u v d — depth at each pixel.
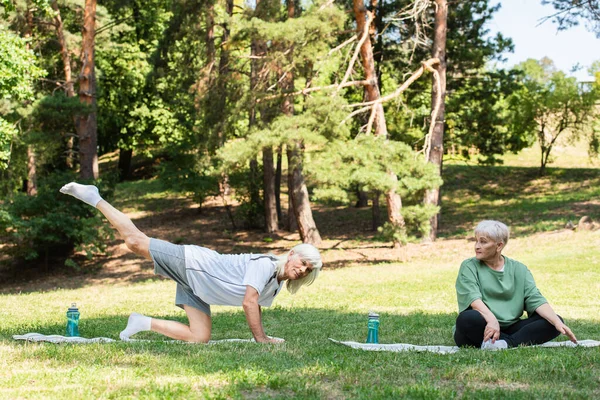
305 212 29.73
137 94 42.84
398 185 21.56
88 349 6.17
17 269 30.75
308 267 6.69
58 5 30.20
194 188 34.03
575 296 13.54
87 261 31.33
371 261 25.42
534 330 6.69
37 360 5.75
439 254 25.22
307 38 22.27
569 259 19.67
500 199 36.75
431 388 4.64
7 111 26.12
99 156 54.88
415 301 13.76
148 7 41.06
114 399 4.44
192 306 6.85
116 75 41.22
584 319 9.92
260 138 21.80
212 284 6.65
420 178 22.30
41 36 31.78
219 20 27.03
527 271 6.88
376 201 32.25
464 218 33.31
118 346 6.33
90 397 4.44
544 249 22.97
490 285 6.80
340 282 18.27
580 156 46.31
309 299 14.52
